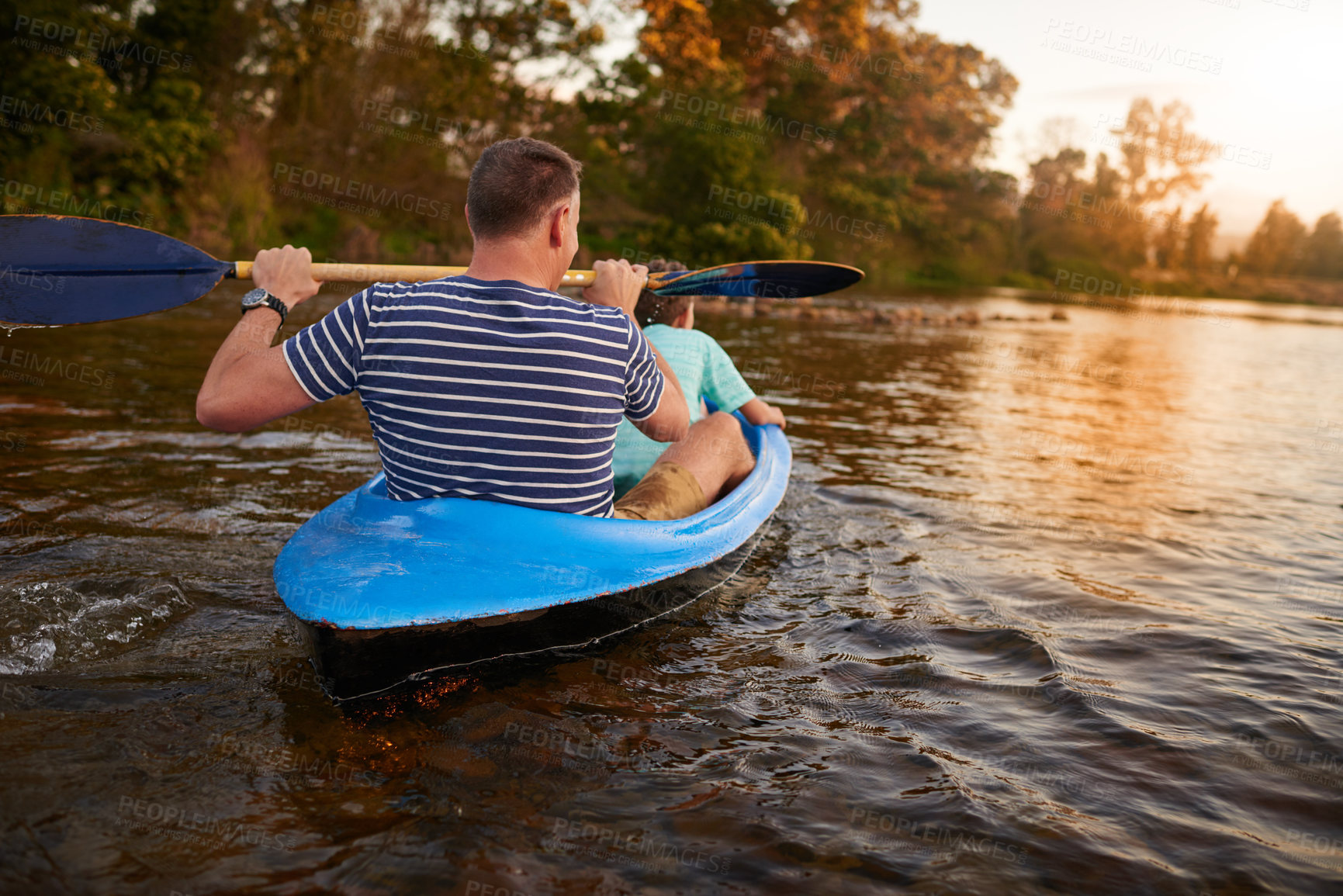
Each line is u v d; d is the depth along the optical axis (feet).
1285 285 221.05
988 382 25.22
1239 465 15.08
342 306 5.38
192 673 5.63
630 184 86.79
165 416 13.16
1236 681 6.42
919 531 10.08
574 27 78.07
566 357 5.53
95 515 8.55
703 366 10.25
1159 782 4.99
